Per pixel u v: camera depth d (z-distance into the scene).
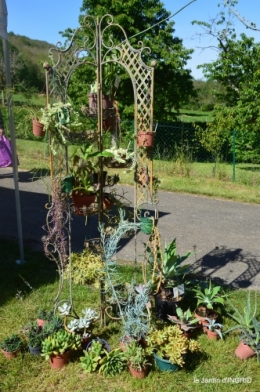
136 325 2.65
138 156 2.80
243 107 10.08
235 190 8.05
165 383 2.47
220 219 6.15
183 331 2.85
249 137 10.40
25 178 8.58
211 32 9.06
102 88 2.80
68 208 2.74
